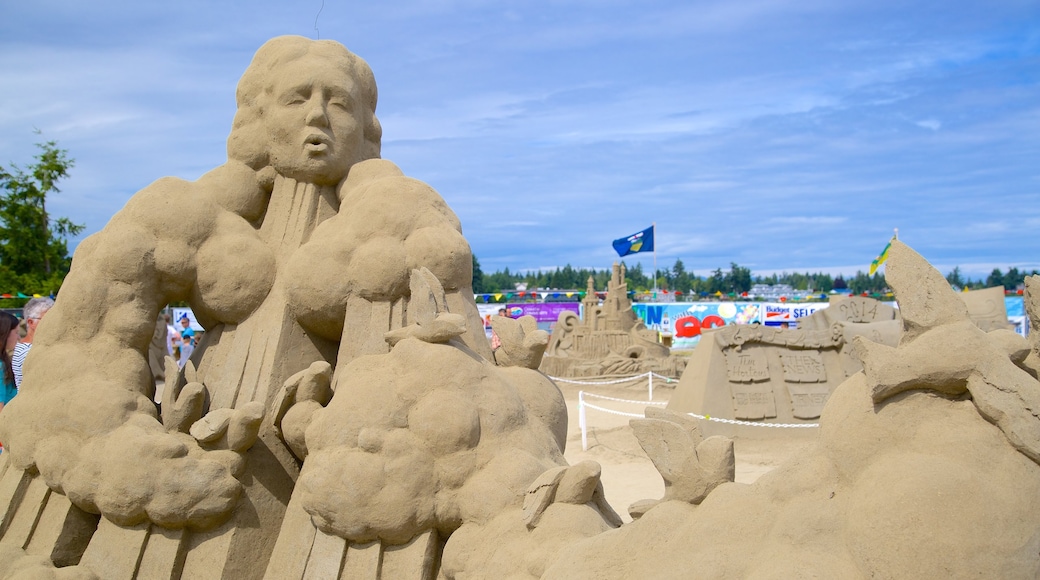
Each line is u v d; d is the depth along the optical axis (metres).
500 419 3.42
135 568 3.62
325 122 4.29
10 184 21.50
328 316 3.98
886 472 2.27
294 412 3.71
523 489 3.23
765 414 9.12
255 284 4.15
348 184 4.34
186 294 4.22
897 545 2.13
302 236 4.26
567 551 2.79
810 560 2.27
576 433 10.75
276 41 4.51
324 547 3.38
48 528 3.85
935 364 2.28
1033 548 2.11
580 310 30.14
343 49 4.54
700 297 41.69
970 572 2.06
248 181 4.42
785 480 2.51
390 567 3.30
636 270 73.56
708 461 2.68
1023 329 16.83
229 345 4.14
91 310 3.99
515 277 73.19
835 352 9.48
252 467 3.81
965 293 12.83
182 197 4.25
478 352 3.83
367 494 3.25
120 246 4.05
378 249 3.88
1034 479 2.17
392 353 3.59
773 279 77.38
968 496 2.12
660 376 15.14
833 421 2.48
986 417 2.24
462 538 3.21
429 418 3.34
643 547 2.63
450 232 4.00
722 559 2.43
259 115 4.46
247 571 3.67
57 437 3.77
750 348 9.45
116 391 3.81
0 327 5.59
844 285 53.16
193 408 3.81
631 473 8.34
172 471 3.60
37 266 21.66
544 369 17.83
